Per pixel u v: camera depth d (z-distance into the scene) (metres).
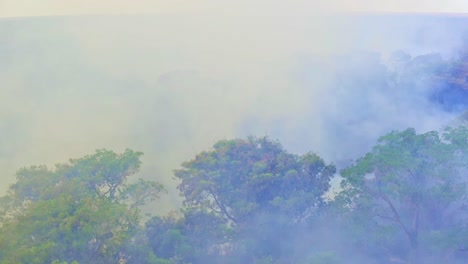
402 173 14.91
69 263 12.53
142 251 13.92
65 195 13.70
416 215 14.52
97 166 15.27
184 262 14.47
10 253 11.89
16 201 14.34
